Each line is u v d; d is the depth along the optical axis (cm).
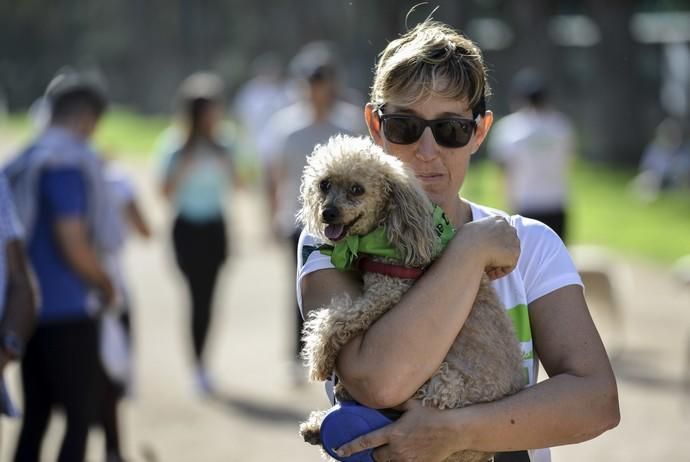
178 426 1172
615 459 1042
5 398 685
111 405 1025
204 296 1334
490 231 416
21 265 689
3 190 686
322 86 1310
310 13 5372
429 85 445
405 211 415
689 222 2680
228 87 6059
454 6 4128
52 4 7125
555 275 454
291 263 1358
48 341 834
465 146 455
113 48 6825
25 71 7138
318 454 1065
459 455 423
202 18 6281
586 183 3416
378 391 397
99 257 886
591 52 4388
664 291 1891
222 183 1366
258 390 1327
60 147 847
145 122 5294
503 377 417
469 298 405
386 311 408
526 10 4369
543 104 1575
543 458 463
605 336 1537
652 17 5388
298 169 1316
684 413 1190
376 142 480
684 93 4319
